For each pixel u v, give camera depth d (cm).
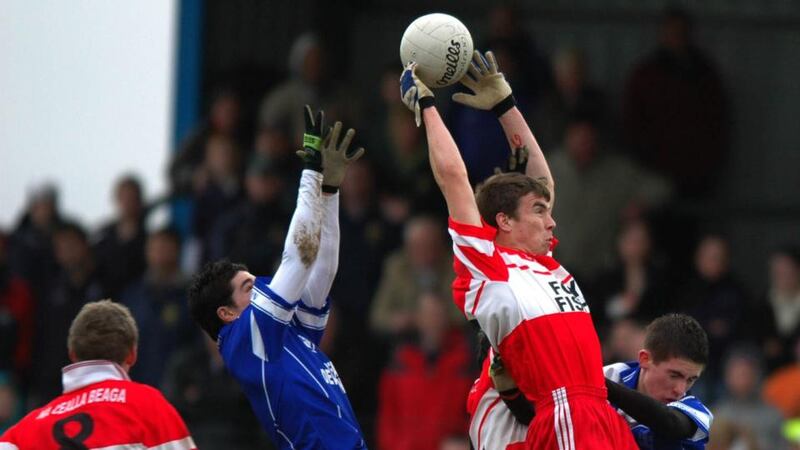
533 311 2336
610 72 5638
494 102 2598
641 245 4700
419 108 2419
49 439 2580
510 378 2378
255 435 4506
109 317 2670
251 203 4856
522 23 5694
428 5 5650
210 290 2595
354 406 4609
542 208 2438
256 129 5453
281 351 2533
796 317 4594
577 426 2295
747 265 5462
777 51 5572
